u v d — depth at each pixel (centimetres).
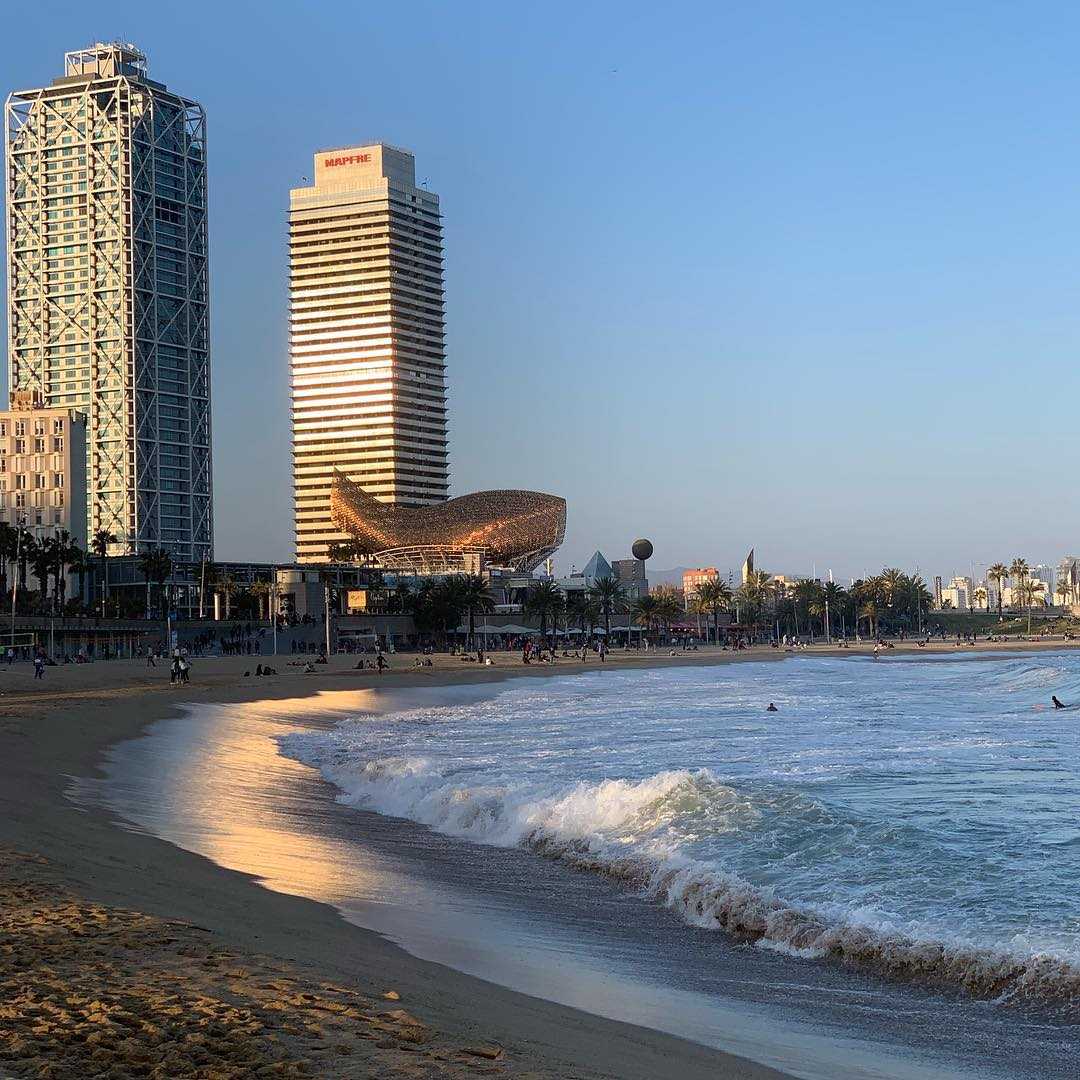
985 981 1432
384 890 1870
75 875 1641
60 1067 855
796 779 3325
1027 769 3528
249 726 5422
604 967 1468
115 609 17138
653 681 10462
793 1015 1303
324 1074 861
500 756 4097
